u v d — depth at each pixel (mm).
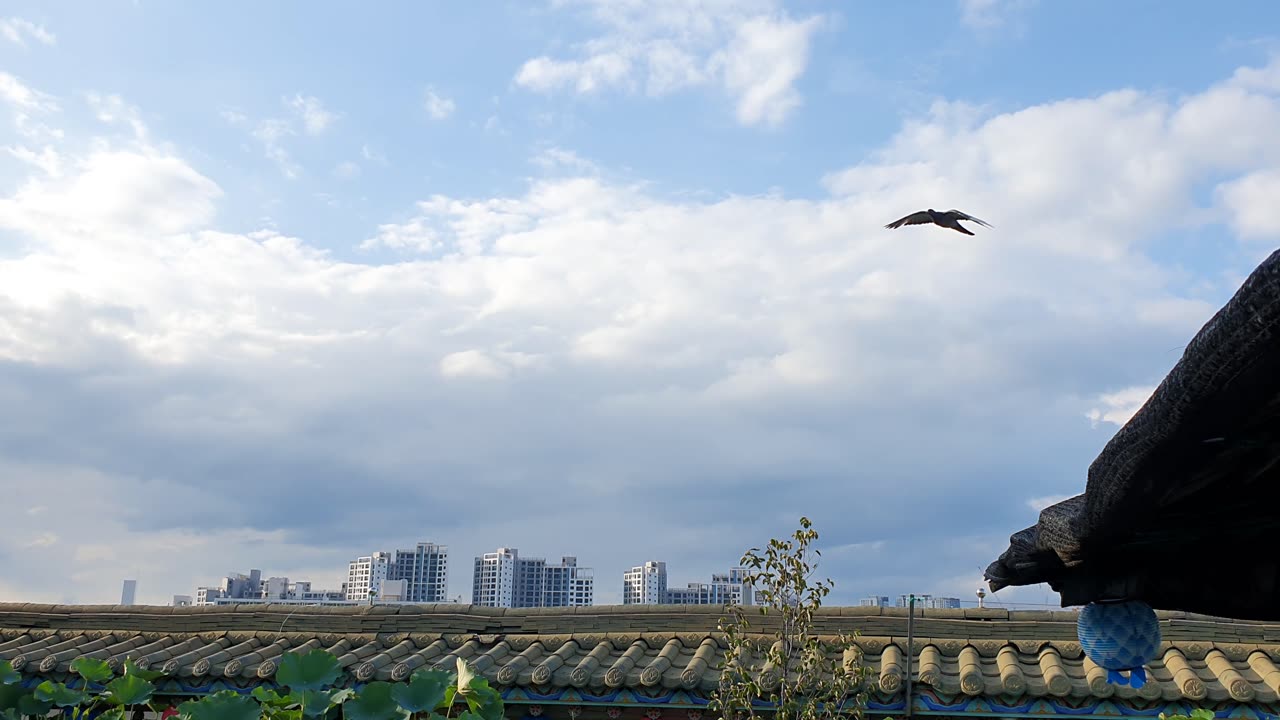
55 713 9219
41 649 10383
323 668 5824
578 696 9047
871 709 8617
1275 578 4652
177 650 10219
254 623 10695
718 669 9133
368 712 5555
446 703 5797
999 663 9008
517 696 9156
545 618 10352
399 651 10078
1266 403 2885
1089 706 8367
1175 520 4215
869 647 9500
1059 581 5574
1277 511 4031
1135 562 5039
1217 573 4852
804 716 8039
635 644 9883
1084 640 5574
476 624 10430
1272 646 9016
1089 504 3961
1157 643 5391
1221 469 3445
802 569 8398
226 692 5660
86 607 11078
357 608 10672
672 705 8859
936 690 8578
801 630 8312
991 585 5945
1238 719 8133
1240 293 2533
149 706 9312
